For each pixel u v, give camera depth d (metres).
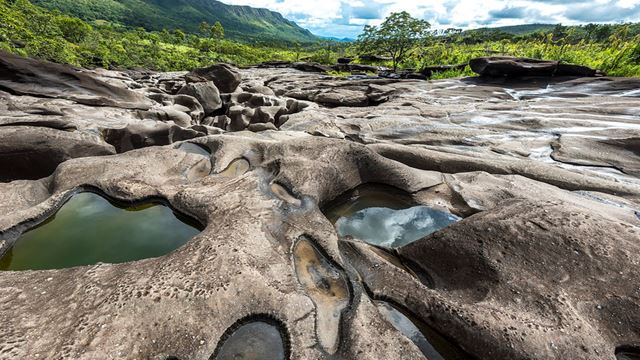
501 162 9.56
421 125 14.27
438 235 5.44
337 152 7.98
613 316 3.80
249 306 3.88
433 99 22.12
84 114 14.25
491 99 21.25
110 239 5.62
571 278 4.26
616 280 4.12
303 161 7.46
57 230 5.80
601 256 4.42
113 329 3.44
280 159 7.62
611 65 28.20
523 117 14.95
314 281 4.60
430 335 4.03
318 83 35.09
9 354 3.12
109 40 81.50
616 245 4.54
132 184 6.76
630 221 6.24
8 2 69.50
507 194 7.39
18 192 6.69
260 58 110.44
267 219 5.56
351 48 109.94
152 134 13.23
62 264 5.12
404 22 50.97
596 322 3.76
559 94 21.17
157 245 5.50
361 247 5.33
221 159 7.93
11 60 15.64
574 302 3.95
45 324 3.49
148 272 4.21
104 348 3.26
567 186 8.56
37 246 5.45
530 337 3.57
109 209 6.43
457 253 5.03
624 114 14.59
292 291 4.15
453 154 10.28
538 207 5.54
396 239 6.35
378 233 6.54
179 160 7.98
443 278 4.86
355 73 54.38
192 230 5.87
